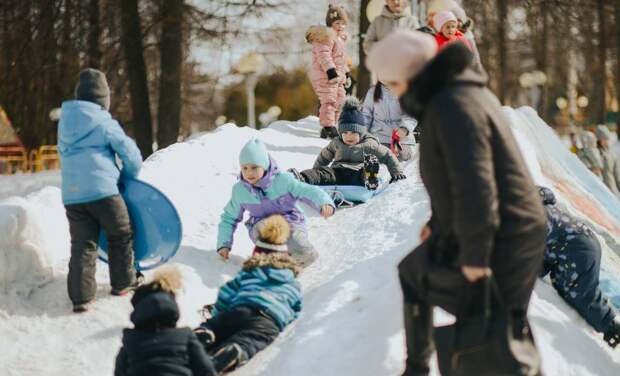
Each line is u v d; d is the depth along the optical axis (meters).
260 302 4.79
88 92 5.42
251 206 6.10
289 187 6.02
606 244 7.15
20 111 23.36
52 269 5.68
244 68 22.84
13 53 21.80
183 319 5.33
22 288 5.46
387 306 4.78
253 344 4.65
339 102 11.20
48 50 21.64
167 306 4.12
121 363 4.16
